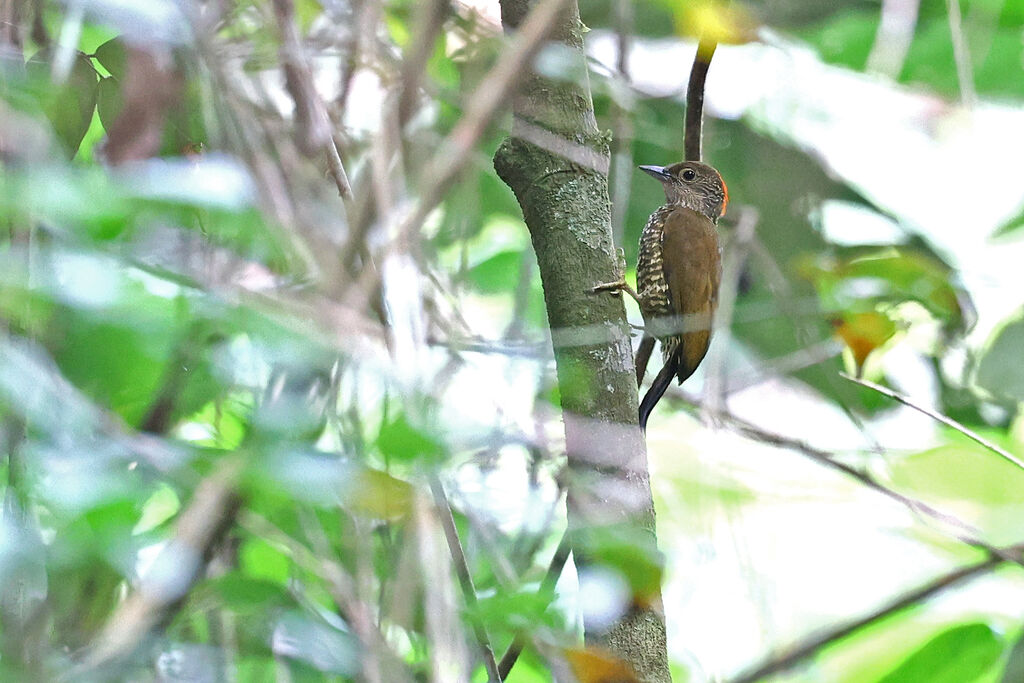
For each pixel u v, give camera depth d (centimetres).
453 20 677
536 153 578
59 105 519
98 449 340
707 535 692
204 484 343
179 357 407
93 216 321
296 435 349
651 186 1105
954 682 866
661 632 525
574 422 539
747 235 896
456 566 465
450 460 348
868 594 924
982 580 972
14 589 393
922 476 986
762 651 756
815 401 954
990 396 1004
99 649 392
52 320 359
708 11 594
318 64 634
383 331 453
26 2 508
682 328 810
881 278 830
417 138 602
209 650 459
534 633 407
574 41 579
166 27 489
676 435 791
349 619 454
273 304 393
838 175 1077
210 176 368
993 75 1003
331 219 545
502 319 743
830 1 1005
